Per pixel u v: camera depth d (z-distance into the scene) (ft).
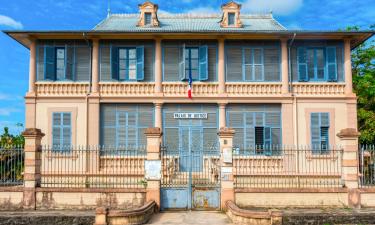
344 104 85.51
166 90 86.28
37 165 61.31
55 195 59.82
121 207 59.47
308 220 53.36
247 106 86.28
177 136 85.51
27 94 84.69
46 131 84.48
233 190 60.08
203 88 86.28
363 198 60.34
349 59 86.28
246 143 85.25
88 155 82.99
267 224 48.29
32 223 53.16
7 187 60.03
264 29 89.97
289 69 86.33
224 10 90.68
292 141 84.38
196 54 87.40
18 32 82.02
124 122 85.81
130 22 96.48
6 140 95.86
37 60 86.38
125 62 87.20
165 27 91.45
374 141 102.01
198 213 58.34
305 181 77.41
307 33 83.10
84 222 53.21
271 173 79.61
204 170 76.33
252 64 87.20
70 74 85.87
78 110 84.94
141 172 81.51
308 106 85.46
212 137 85.61
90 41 86.74
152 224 50.75
